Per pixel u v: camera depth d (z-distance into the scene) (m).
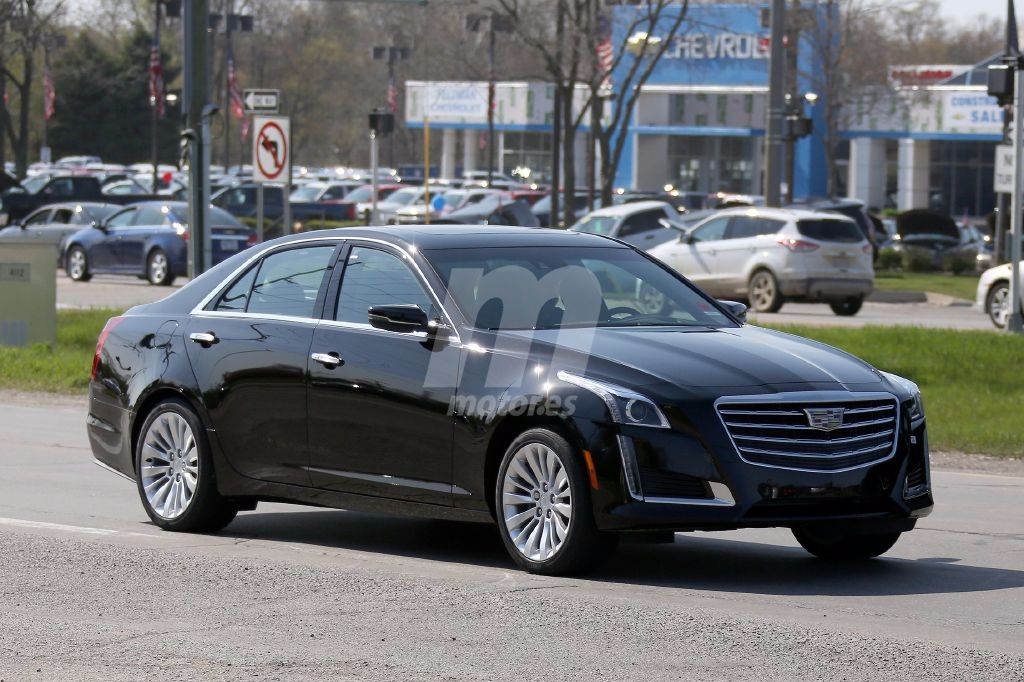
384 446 26.19
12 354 64.19
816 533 25.47
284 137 67.31
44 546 26.66
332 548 27.64
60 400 55.69
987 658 19.03
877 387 24.77
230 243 110.06
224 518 29.16
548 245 27.94
